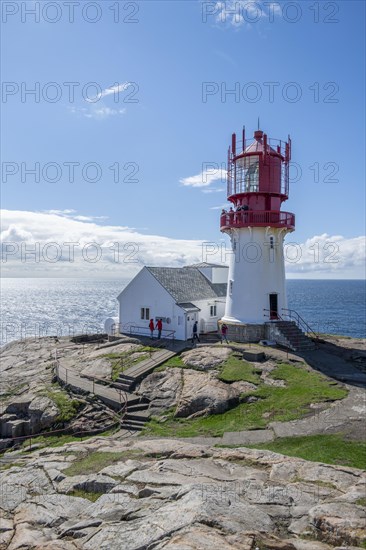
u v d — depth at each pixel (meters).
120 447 15.19
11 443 24.36
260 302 34.28
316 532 8.31
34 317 113.19
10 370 35.09
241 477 11.42
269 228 34.03
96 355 33.72
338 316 101.31
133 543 7.59
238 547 6.91
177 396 24.78
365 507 9.19
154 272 39.09
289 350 30.69
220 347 30.98
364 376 24.66
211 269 44.81
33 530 9.61
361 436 16.73
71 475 12.59
